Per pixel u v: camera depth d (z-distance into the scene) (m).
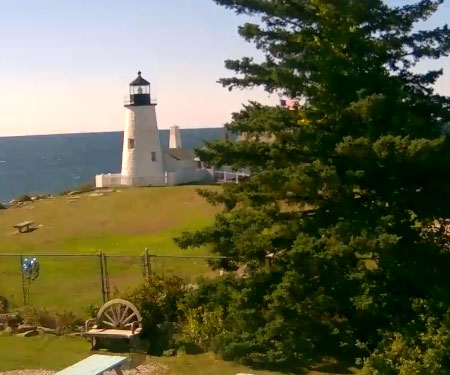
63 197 46.12
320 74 12.97
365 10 13.06
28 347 13.69
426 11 13.39
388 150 12.00
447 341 11.17
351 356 12.80
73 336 14.41
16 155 183.75
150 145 55.25
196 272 20.03
